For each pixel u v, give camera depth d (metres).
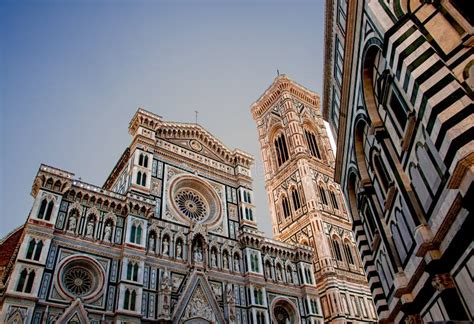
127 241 42.38
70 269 38.03
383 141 24.17
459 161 13.95
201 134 64.38
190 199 56.25
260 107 108.06
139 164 51.34
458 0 17.97
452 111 14.72
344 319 59.31
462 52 16.73
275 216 84.12
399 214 23.84
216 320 43.78
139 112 56.56
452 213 16.36
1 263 47.56
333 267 65.94
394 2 20.53
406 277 23.80
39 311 33.38
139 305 38.50
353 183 35.91
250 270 51.66
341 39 31.36
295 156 85.44
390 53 19.08
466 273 16.70
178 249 47.47
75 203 41.97
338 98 36.78
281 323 51.66
